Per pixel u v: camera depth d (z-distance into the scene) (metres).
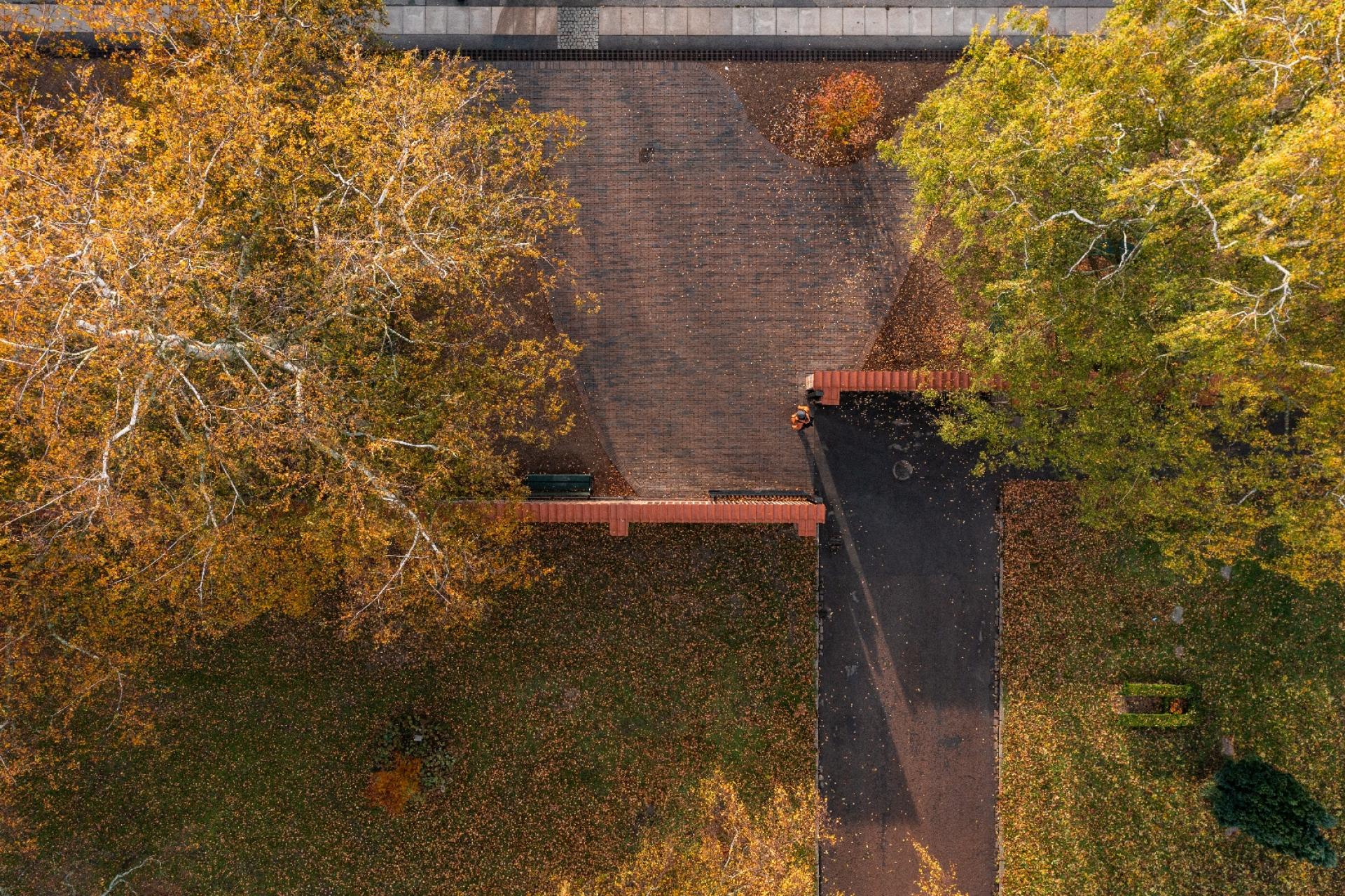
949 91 18.83
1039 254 16.92
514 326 23.47
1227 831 23.50
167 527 17.89
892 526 23.75
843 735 23.77
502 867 23.33
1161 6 16.62
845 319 23.64
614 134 23.42
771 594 23.64
